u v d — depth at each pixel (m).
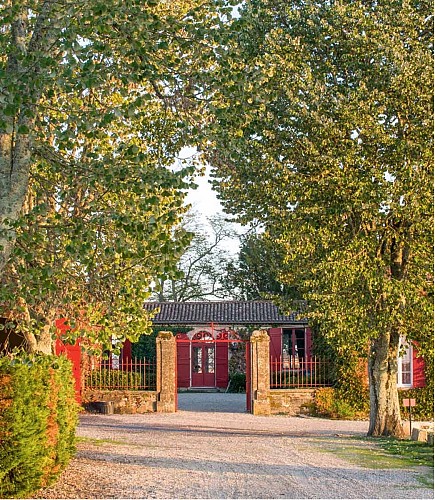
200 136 11.12
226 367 44.97
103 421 26.67
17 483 11.33
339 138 18.81
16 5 9.66
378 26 18.77
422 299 19.14
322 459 16.41
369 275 18.56
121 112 9.77
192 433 22.80
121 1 9.71
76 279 11.55
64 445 13.05
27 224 10.31
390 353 22.44
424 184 18.05
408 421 28.19
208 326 44.03
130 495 11.66
